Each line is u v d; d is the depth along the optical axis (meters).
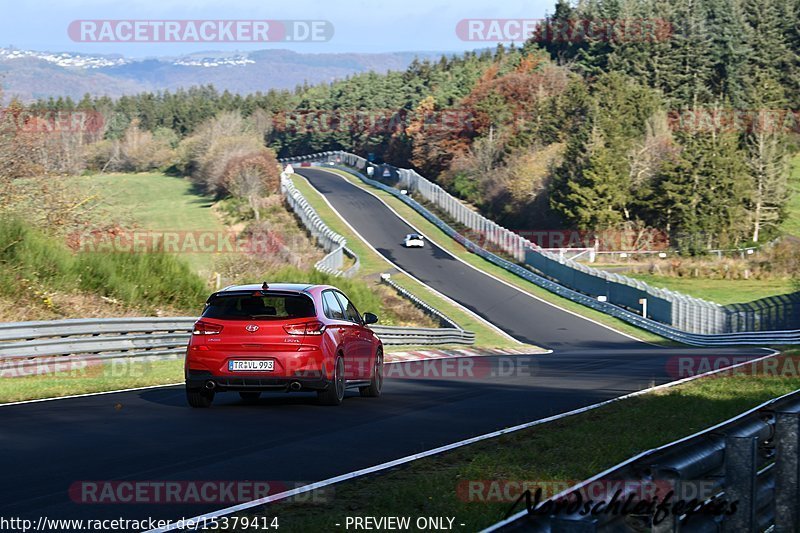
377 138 181.75
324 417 13.58
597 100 117.75
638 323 60.59
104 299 30.14
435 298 69.12
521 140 125.69
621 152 105.38
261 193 113.94
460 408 14.96
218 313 14.75
